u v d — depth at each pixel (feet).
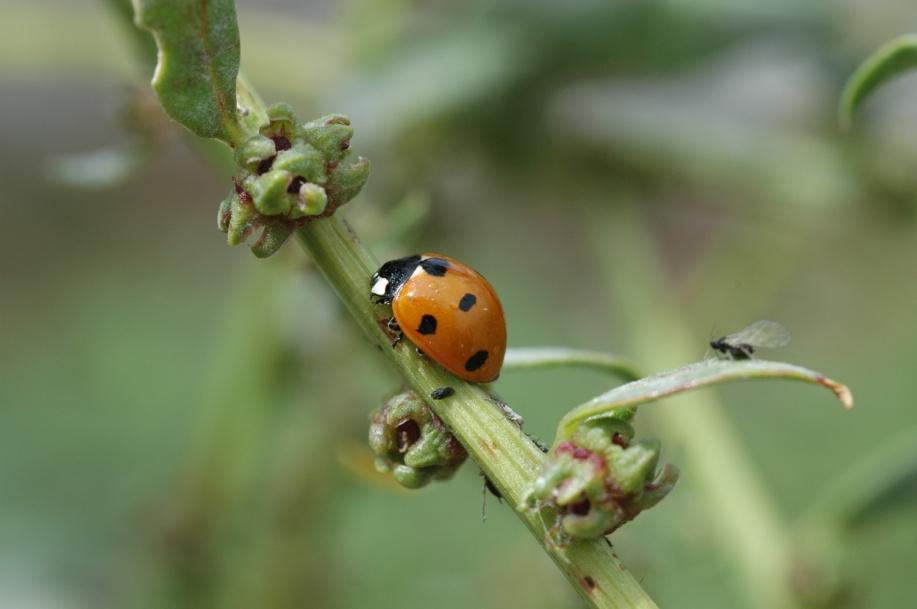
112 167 0.55
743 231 0.77
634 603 0.43
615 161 0.68
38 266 1.07
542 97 0.68
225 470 0.68
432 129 0.67
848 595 0.56
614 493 0.43
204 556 0.69
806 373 0.42
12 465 0.86
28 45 0.69
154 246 1.07
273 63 0.70
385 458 0.45
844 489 0.56
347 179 0.44
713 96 0.71
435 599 0.77
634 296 0.65
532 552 0.65
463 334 0.45
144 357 0.95
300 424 0.67
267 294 0.65
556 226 0.87
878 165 0.68
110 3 0.49
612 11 0.67
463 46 0.67
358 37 0.68
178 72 0.43
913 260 0.83
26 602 0.75
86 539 0.79
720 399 0.89
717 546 0.58
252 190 0.44
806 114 0.71
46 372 0.95
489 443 0.44
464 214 0.70
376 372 0.64
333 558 0.70
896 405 0.87
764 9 0.68
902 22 0.71
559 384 0.86
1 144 1.14
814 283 0.88
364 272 0.45
